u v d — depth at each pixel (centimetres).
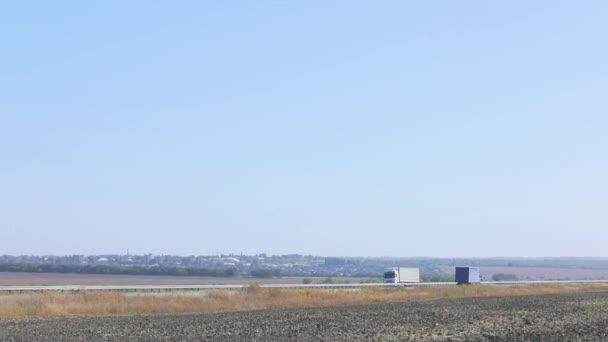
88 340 3484
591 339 3628
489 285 11012
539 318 4991
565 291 10275
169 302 6138
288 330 4022
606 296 8381
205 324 4409
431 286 10381
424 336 3722
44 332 3872
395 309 5975
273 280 16200
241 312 5681
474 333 3897
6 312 5159
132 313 5562
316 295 7575
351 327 4216
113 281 13275
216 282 13650
